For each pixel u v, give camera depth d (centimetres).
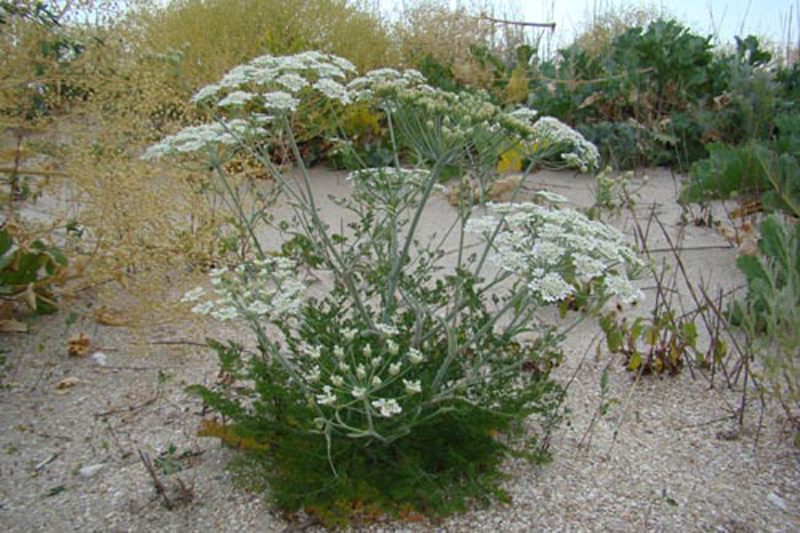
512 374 281
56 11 409
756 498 264
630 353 360
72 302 421
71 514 254
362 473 249
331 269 282
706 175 526
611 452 293
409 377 265
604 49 912
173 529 246
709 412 323
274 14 696
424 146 296
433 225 564
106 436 300
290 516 251
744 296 418
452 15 927
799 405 302
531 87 825
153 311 380
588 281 419
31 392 332
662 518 253
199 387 271
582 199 609
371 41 748
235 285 246
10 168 402
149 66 430
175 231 407
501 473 254
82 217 404
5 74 381
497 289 459
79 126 410
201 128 276
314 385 255
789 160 473
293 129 604
